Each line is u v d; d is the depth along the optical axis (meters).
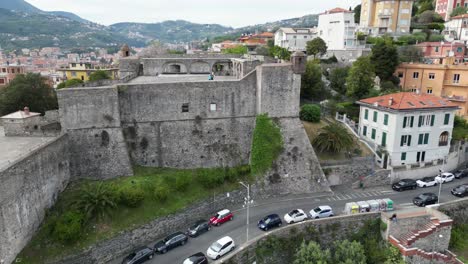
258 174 46.47
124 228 35.09
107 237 33.75
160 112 44.84
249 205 44.22
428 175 55.78
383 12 116.12
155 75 63.41
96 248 32.94
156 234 37.31
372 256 38.75
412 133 54.12
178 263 33.09
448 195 48.72
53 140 36.53
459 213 44.44
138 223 36.09
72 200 35.50
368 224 40.50
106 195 35.81
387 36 105.69
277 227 38.84
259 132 46.97
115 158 41.91
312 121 58.75
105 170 41.62
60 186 37.53
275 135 47.38
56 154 36.78
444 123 56.03
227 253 34.38
